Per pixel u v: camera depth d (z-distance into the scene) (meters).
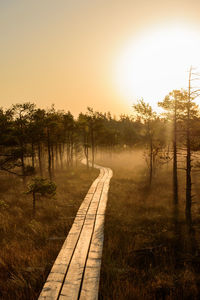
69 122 33.19
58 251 8.72
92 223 12.25
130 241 10.03
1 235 10.77
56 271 7.10
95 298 5.78
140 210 15.13
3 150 19.98
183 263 7.92
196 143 11.60
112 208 15.36
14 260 7.92
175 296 5.95
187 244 9.14
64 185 23.34
